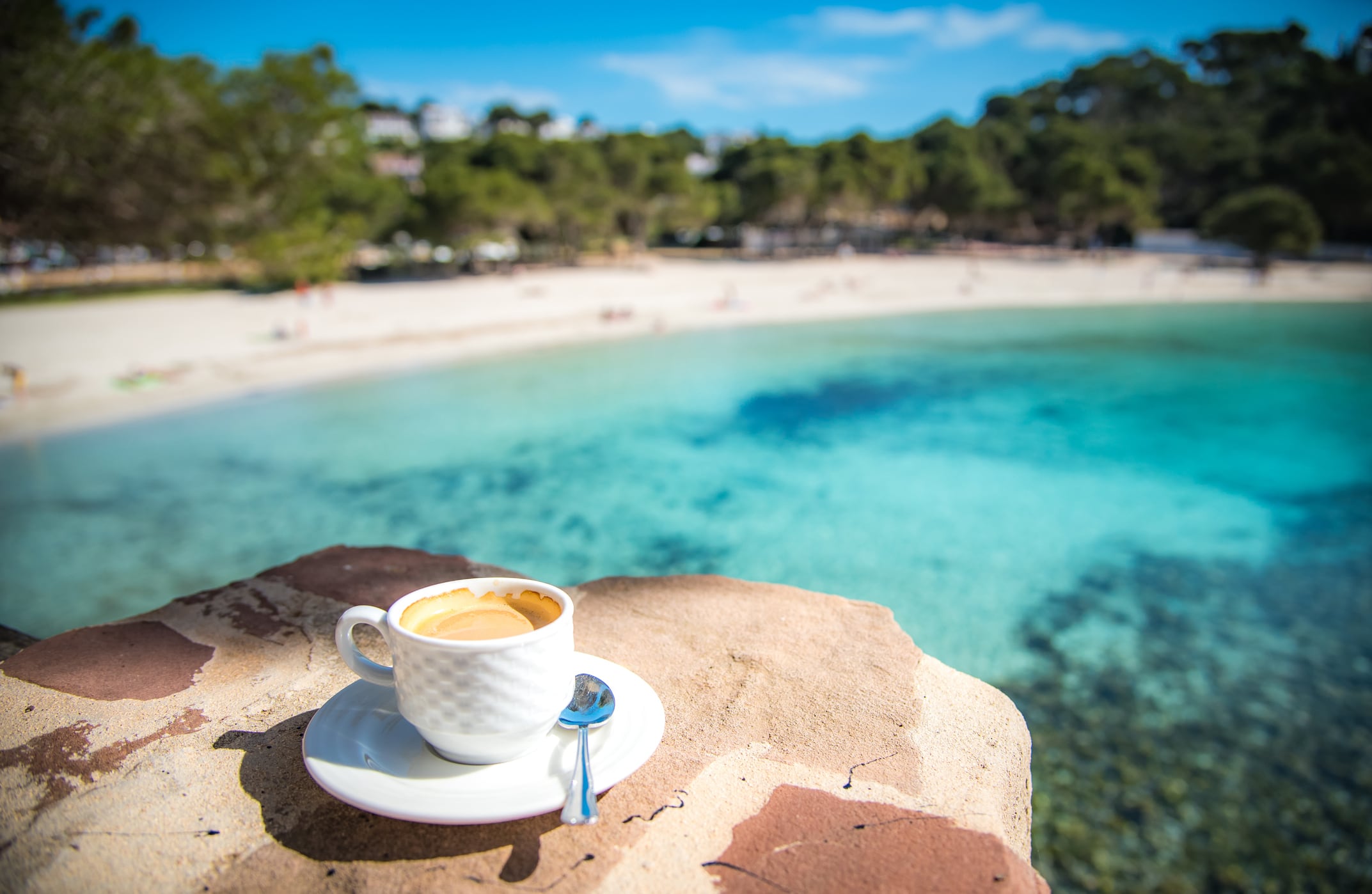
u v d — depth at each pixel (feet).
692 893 2.68
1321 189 197.98
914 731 3.74
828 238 238.48
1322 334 109.91
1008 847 2.93
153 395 67.41
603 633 4.74
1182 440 58.34
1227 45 300.81
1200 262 199.93
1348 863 17.67
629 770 2.93
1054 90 312.91
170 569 35.81
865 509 43.68
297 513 42.98
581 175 175.22
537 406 67.26
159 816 3.09
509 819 2.67
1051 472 50.67
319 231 108.88
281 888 2.72
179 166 73.61
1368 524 42.22
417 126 522.06
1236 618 31.40
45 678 4.10
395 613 3.06
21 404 63.62
